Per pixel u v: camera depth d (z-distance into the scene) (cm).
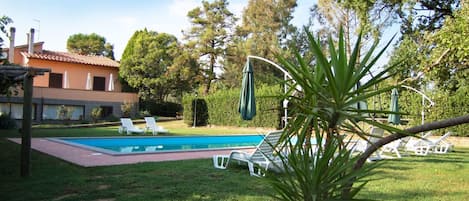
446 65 898
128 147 1427
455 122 208
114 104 2831
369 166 221
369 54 208
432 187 611
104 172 679
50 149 1041
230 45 3222
